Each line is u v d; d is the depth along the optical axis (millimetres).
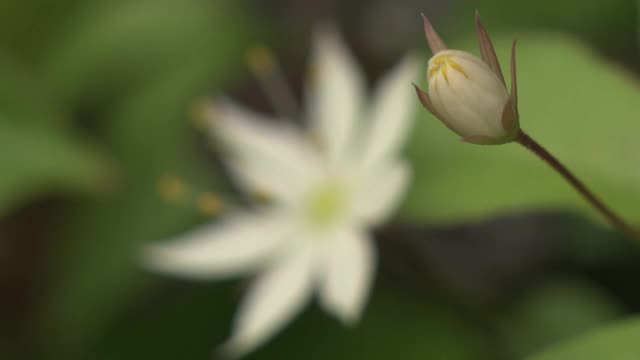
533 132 150
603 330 129
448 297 163
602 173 147
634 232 125
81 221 178
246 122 165
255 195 162
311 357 162
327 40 163
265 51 178
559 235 167
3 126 176
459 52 119
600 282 165
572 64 152
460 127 120
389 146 156
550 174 147
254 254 161
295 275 158
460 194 150
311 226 159
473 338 161
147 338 170
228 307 169
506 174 149
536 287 165
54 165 174
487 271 166
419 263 164
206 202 164
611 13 165
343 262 156
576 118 150
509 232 168
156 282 173
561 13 166
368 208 157
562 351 129
